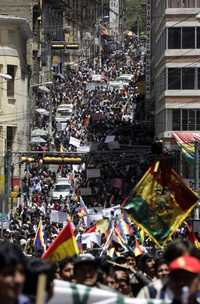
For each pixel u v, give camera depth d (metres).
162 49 109.81
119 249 32.00
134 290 19.75
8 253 11.17
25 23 99.56
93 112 152.62
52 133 125.12
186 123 104.50
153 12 138.75
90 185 98.00
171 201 23.78
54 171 109.50
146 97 145.25
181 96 104.50
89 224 51.97
